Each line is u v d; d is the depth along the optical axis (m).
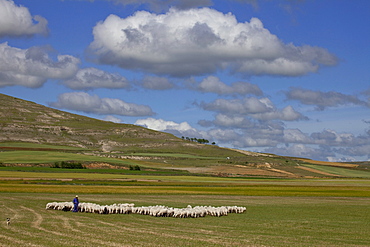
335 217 51.00
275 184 119.88
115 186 94.81
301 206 63.94
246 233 37.25
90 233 34.31
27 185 87.62
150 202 63.78
